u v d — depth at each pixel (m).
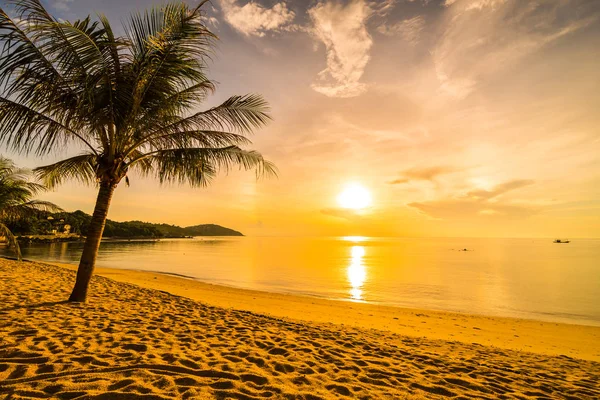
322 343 5.19
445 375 4.05
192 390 2.67
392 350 5.27
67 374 2.84
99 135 6.57
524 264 40.84
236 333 5.31
